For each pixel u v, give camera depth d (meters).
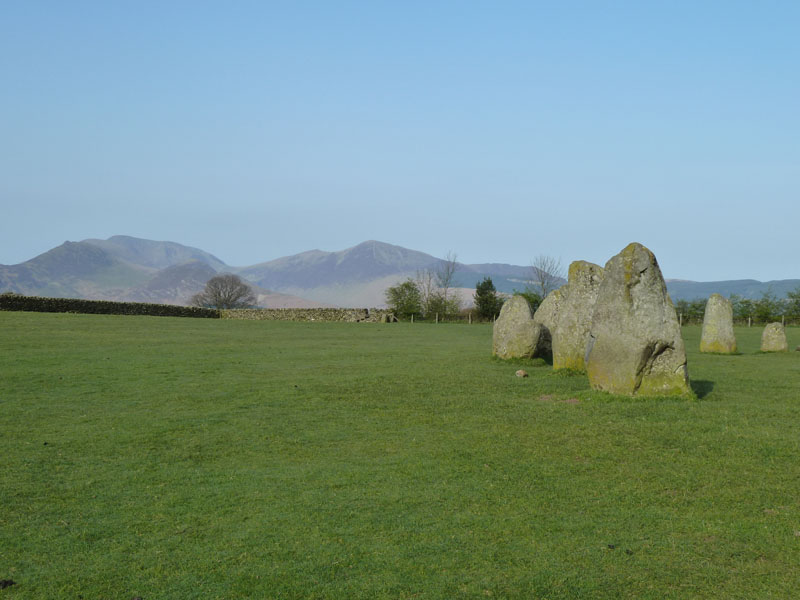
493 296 78.00
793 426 14.34
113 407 17.38
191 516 9.84
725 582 7.91
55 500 10.48
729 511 9.90
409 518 9.75
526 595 7.65
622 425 14.63
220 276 183.38
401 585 7.85
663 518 9.73
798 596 7.58
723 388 19.56
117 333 38.34
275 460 12.64
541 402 17.62
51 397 18.70
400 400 18.19
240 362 26.62
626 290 17.44
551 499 10.48
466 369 24.47
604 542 8.97
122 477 11.61
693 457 12.34
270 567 8.28
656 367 17.34
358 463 12.42
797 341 42.66
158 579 7.99
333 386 20.45
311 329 49.31
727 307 32.91
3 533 9.24
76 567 8.28
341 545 8.87
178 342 34.66
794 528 9.27
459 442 13.78
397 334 45.59
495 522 9.61
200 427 15.16
